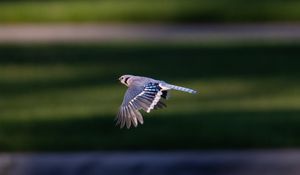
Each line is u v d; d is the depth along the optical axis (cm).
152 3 3525
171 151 1483
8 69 2377
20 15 3409
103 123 1639
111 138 1540
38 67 2403
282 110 1773
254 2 3469
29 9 3453
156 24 3331
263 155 1430
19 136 1567
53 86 2116
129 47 2727
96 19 3406
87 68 2380
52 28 3216
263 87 2102
